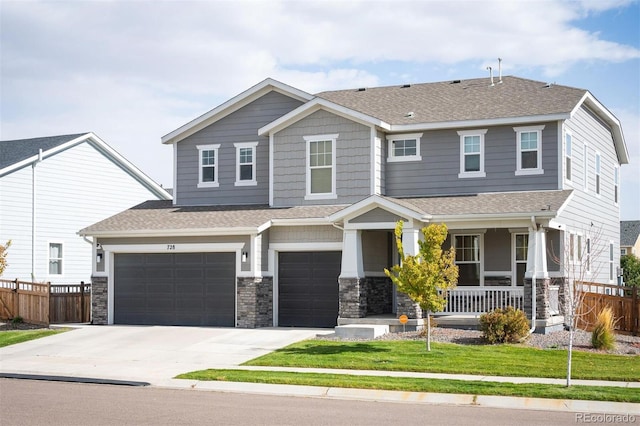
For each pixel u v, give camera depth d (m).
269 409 14.83
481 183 29.00
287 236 29.14
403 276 21.47
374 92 34.56
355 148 29.50
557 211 24.69
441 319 26.09
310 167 30.25
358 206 26.53
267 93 32.47
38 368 21.00
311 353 21.83
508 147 28.75
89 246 40.19
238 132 32.88
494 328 23.11
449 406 15.32
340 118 29.75
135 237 30.66
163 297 30.34
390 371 19.16
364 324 26.34
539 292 24.97
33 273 36.75
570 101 28.81
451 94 32.31
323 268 28.86
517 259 28.28
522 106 29.12
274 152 30.89
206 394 16.88
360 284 26.88
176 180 33.84
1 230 35.47
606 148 36.00
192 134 33.69
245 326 28.52
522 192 28.27
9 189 35.94
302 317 29.03
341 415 14.16
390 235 29.89
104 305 31.08
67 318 32.06
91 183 40.53
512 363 19.66
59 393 16.97
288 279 29.34
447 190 29.44
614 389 16.39
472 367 19.14
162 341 25.55
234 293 29.17
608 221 36.19
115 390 17.50
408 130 29.67
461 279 28.98
